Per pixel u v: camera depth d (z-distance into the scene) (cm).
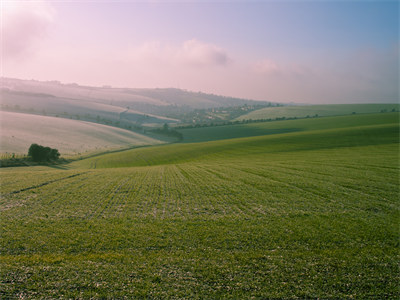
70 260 1162
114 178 3136
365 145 5312
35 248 1284
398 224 1538
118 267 1107
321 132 7812
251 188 2461
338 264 1129
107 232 1481
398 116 13050
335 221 1605
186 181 2888
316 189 2336
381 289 969
